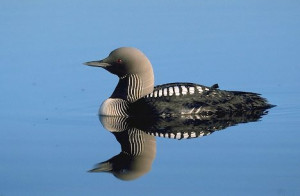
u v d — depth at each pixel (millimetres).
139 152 11820
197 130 12898
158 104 13875
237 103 13969
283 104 14508
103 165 11359
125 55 14312
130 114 14070
